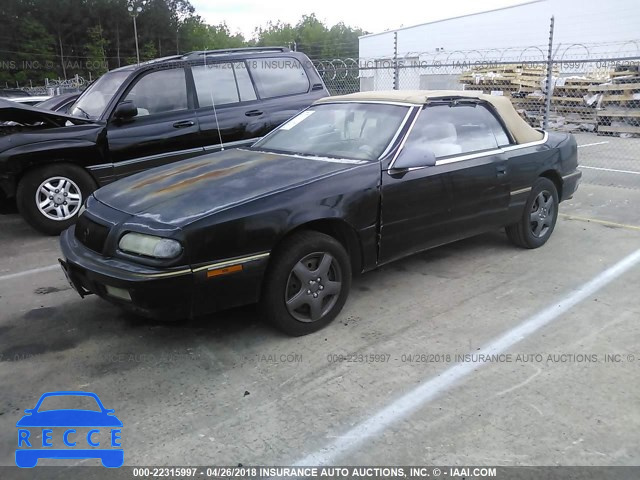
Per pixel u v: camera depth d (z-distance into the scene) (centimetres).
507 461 256
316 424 286
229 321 403
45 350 367
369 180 394
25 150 601
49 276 510
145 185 398
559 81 1452
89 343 376
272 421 289
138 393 317
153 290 317
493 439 272
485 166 471
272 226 346
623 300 425
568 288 451
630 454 259
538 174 525
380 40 3303
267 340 374
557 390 311
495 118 506
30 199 618
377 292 451
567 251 542
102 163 642
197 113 680
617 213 684
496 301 429
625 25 2125
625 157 1084
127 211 355
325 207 370
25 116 623
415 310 416
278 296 359
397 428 282
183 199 355
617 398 303
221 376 332
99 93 695
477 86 1623
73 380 331
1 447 274
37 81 6944
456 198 452
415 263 517
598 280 466
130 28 8012
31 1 7275
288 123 511
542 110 1488
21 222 714
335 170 390
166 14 8406
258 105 714
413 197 421
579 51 2281
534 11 2441
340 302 392
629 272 482
